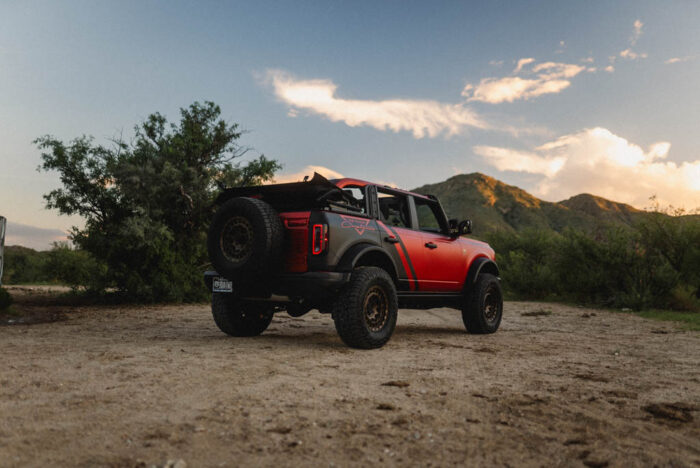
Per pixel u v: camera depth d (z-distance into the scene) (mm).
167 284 12750
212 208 13391
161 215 13250
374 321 5262
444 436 2426
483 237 22875
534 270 17422
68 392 3102
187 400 2959
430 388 3412
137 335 6273
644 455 2236
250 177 14227
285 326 7598
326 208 5129
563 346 5801
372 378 3691
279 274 5078
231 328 6012
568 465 2111
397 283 5789
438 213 6988
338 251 5035
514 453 2230
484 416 2773
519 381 3719
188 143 13633
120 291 13055
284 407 2854
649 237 13375
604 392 3422
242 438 2332
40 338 5758
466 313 6996
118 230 12656
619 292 13492
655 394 3395
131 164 12703
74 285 13852
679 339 6691
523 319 9727
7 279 32156
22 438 2264
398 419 2670
